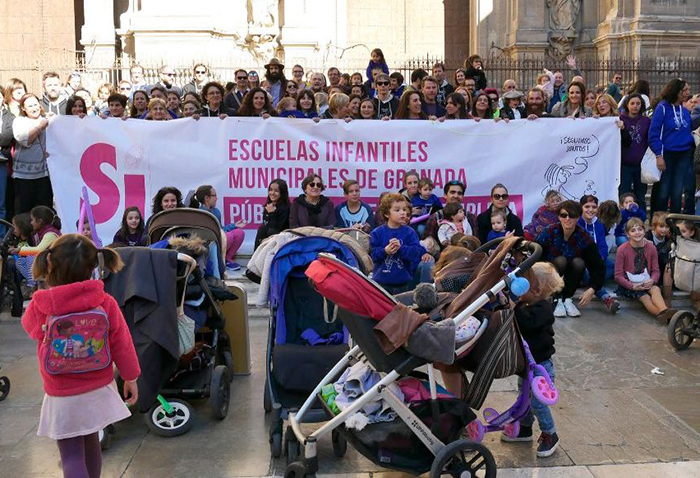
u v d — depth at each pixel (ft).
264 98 33.27
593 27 68.49
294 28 66.54
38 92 74.69
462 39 87.10
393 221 23.06
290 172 31.42
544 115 34.42
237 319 21.31
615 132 31.89
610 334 25.39
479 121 31.53
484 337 14.78
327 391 15.25
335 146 31.37
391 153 31.53
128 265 17.24
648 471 15.69
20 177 30.99
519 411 15.44
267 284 18.30
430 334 13.52
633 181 33.81
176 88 43.57
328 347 17.49
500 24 71.41
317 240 18.33
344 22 77.82
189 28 59.82
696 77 61.41
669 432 17.61
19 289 23.45
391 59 86.63
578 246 26.30
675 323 23.47
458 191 28.09
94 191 30.96
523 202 31.96
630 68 58.49
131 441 17.33
